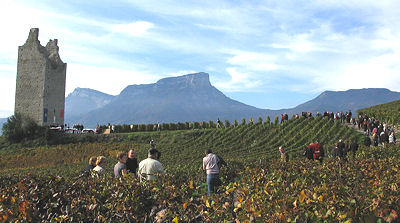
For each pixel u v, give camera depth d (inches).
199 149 1803.6
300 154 1450.5
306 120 2116.1
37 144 2404.0
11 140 2536.9
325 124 1946.4
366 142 1189.1
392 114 2079.2
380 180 360.5
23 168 1781.5
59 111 3442.4
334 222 224.2
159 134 2251.5
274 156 1395.2
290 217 219.0
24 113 3284.9
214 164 512.1
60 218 282.4
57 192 360.2
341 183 383.6
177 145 1950.1
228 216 261.4
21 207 279.4
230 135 1989.4
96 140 2341.3
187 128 2511.1
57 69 3417.8
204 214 255.3
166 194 323.9
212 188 508.7
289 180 438.3
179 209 272.2
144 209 315.9
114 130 2522.1
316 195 249.9
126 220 292.0
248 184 384.5
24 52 3368.6
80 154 2005.4
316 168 511.8
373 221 223.9
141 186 337.1
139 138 2257.6
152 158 426.3
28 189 372.2
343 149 948.0
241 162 839.7
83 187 360.8
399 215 245.9
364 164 546.9
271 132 1953.7
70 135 2450.8
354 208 243.3
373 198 267.1
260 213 224.7
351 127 2005.4
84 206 301.9
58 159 1935.3
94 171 419.5
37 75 3294.8
